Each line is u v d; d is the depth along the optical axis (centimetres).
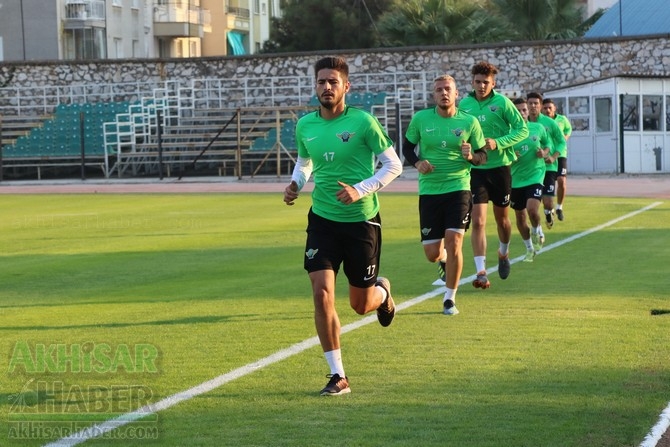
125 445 918
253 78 6919
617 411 1009
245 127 6469
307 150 1159
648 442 909
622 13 7850
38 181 6250
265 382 1138
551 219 2722
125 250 2508
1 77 7206
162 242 2673
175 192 4972
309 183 5612
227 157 6462
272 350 1302
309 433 949
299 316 1547
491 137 1827
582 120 5856
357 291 1187
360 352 1283
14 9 8112
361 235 1145
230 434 948
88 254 2439
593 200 3859
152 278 2020
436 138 1593
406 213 3444
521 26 7744
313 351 1294
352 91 6844
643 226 2861
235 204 4078
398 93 6156
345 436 940
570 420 982
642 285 1802
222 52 9888
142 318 1551
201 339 1379
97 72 7194
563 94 5841
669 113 5819
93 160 6719
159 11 9188
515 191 2162
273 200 4284
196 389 1108
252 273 2059
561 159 2942
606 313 1537
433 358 1246
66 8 8175
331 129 1139
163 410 1029
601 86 5697
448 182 1602
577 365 1202
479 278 1702
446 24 7600
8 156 6688
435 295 1725
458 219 1574
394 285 1844
